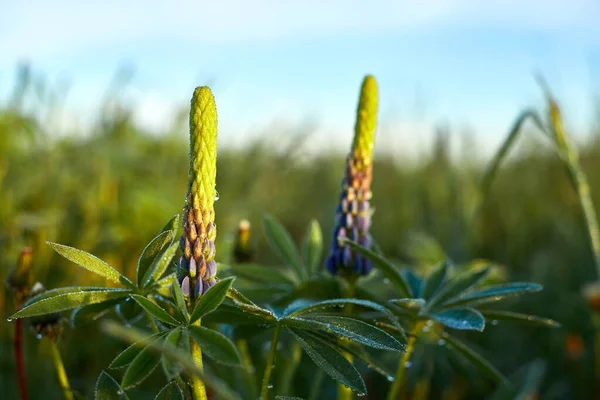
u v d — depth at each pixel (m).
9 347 3.33
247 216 5.42
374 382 3.55
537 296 4.88
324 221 6.53
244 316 1.84
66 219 4.30
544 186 7.34
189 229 1.50
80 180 4.69
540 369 3.61
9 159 4.61
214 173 1.52
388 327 1.78
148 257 1.67
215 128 1.51
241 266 2.37
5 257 3.65
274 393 2.90
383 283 2.89
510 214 6.52
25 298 2.14
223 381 2.91
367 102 2.08
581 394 4.05
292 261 2.53
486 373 2.16
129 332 1.20
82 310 1.73
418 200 6.62
